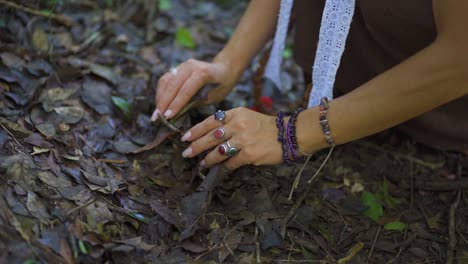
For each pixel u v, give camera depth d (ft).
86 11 3.54
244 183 2.62
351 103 2.26
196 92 2.71
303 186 2.68
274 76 2.96
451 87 2.13
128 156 2.64
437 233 2.60
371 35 2.60
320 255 2.42
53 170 2.38
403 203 2.73
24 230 2.12
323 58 2.48
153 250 2.26
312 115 2.34
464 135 2.79
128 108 2.79
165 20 3.80
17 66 2.79
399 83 2.17
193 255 2.30
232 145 2.37
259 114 2.43
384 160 2.90
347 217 2.61
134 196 2.46
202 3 4.26
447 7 2.01
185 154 2.48
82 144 2.59
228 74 2.80
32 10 3.06
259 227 2.45
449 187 2.76
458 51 2.05
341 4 2.36
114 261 2.16
